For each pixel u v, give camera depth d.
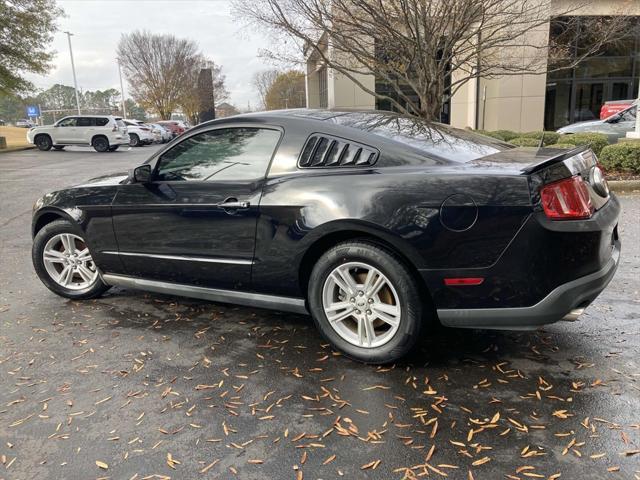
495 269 2.76
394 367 3.15
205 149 3.68
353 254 3.07
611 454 2.29
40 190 11.95
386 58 10.77
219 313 4.13
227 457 2.38
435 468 2.25
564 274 2.72
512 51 12.52
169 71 49.69
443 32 9.48
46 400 2.91
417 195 2.86
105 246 4.15
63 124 26.45
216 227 3.53
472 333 3.58
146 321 4.02
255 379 3.07
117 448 2.47
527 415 2.61
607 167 9.75
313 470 2.27
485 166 2.87
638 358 3.14
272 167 3.39
